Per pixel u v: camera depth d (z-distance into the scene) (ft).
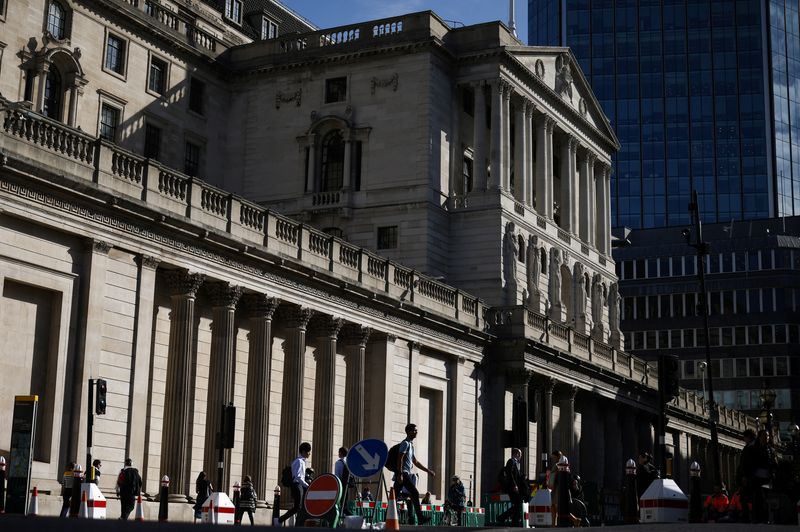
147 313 127.13
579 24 494.18
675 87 485.15
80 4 193.47
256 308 145.07
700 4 490.49
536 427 212.02
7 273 111.65
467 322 195.00
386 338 170.19
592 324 264.93
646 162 481.46
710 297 420.77
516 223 227.61
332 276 155.74
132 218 124.88
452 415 189.16
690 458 311.27
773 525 71.77
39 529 40.32
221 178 231.71
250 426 142.31
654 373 276.41
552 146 261.65
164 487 110.22
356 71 226.58
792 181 480.23
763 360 411.34
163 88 214.69
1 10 179.52
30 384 115.55
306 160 226.99
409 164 219.00
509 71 231.09
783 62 488.44
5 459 109.60
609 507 204.95
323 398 156.35
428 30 221.25
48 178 114.01
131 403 124.57
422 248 214.90
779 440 342.23
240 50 235.61
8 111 111.24
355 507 125.08
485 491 198.49
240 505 126.62
